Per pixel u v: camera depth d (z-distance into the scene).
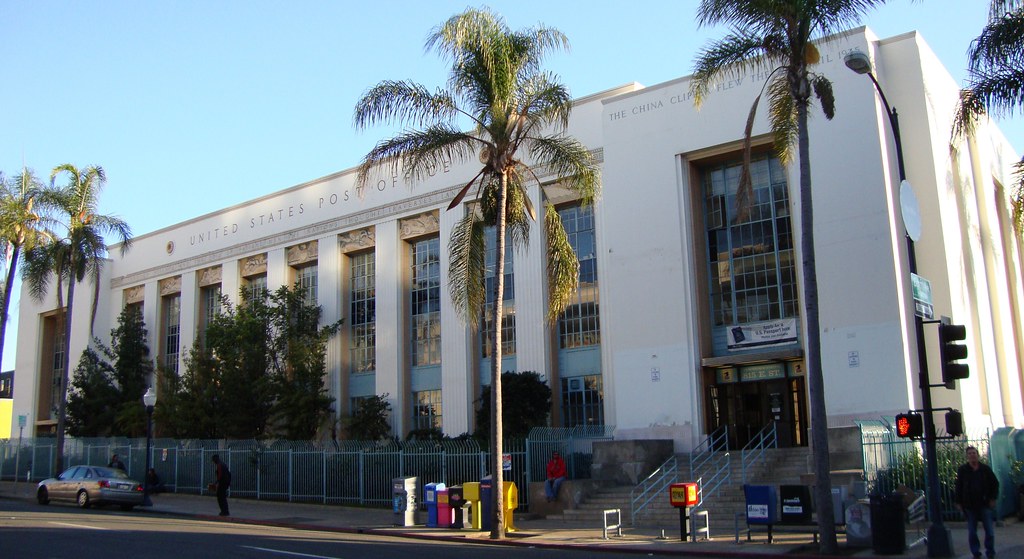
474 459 26.05
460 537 19.41
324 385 38.72
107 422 43.75
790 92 17.64
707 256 28.12
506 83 20.88
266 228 42.94
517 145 21.67
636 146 28.88
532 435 27.48
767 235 27.09
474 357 34.62
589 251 31.91
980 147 31.08
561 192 32.59
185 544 16.59
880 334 23.97
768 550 15.96
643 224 28.28
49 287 54.12
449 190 35.84
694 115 27.84
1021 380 31.97
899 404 23.38
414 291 37.28
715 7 17.22
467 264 22.17
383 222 38.09
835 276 24.98
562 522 22.75
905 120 25.91
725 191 28.17
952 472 19.31
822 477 15.46
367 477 28.36
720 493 22.80
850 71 25.52
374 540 19.02
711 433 26.47
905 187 16.02
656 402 27.06
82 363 45.75
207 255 45.53
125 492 26.92
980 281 28.02
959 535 17.17
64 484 28.09
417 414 36.12
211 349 38.44
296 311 38.88
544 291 32.38
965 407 24.52
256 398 36.31
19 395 54.25
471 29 20.75
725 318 27.45
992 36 21.03
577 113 32.16
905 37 26.27
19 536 17.58
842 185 25.20
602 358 30.56
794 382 26.09
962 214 27.47
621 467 25.27
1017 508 20.00
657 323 27.47
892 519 14.97
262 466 31.64
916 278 15.56
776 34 17.02
